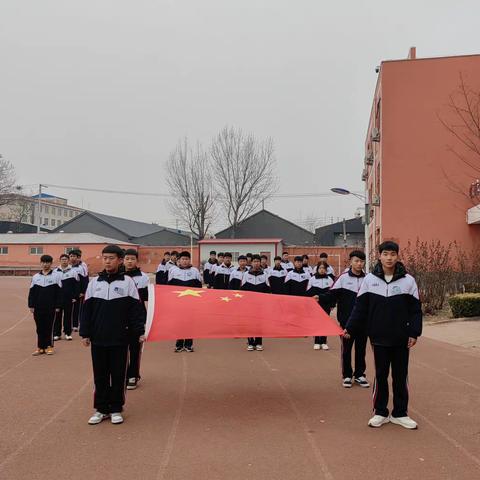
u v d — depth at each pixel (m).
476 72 20.12
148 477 3.94
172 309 5.89
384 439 4.77
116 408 5.29
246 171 41.59
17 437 4.84
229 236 48.53
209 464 4.19
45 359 8.74
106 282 5.33
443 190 20.23
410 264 15.52
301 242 53.16
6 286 29.08
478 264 16.56
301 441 4.72
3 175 52.25
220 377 7.35
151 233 61.81
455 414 5.57
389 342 5.09
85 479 3.91
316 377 7.36
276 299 6.23
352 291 7.07
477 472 4.05
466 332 11.33
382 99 20.95
